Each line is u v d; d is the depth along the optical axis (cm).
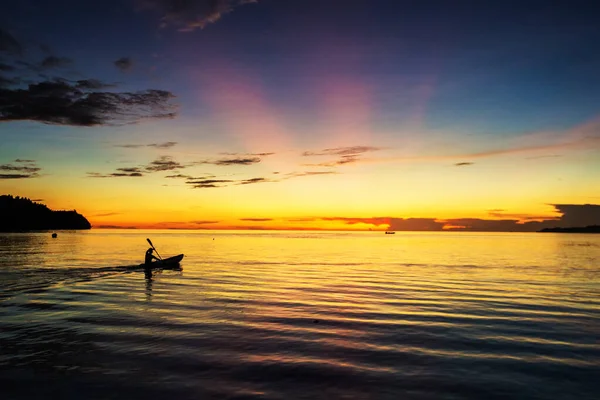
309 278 2609
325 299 1850
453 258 4556
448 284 2348
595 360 1059
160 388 871
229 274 2798
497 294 2006
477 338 1245
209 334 1267
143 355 1075
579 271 3111
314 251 5950
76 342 1180
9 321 1421
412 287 2227
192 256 4700
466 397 842
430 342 1205
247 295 1942
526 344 1190
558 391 873
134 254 4819
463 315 1538
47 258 4109
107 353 1088
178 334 1266
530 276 2773
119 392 852
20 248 5931
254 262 3859
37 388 871
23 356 1064
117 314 1528
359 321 1440
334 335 1269
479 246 8175
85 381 906
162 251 5697
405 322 1430
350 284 2330
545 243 10212
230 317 1490
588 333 1303
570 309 1653
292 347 1148
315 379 926
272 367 996
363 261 4069
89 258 4134
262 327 1354
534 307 1691
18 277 2544
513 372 977
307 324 1396
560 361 1052
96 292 2006
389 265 3619
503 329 1345
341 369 988
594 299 1877
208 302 1766
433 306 1703
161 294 1956
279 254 5169
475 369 994
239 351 1112
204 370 974
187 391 857
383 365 1016
